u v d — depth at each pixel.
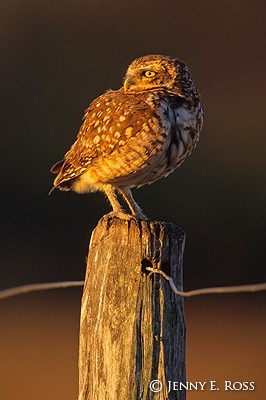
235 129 22.83
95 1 24.75
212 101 24.34
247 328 16.22
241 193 20.66
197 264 20.14
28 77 23.33
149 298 6.28
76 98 23.23
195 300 18.03
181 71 8.19
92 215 19.80
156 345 6.23
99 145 7.99
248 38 25.30
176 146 7.98
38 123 22.27
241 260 20.09
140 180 8.23
